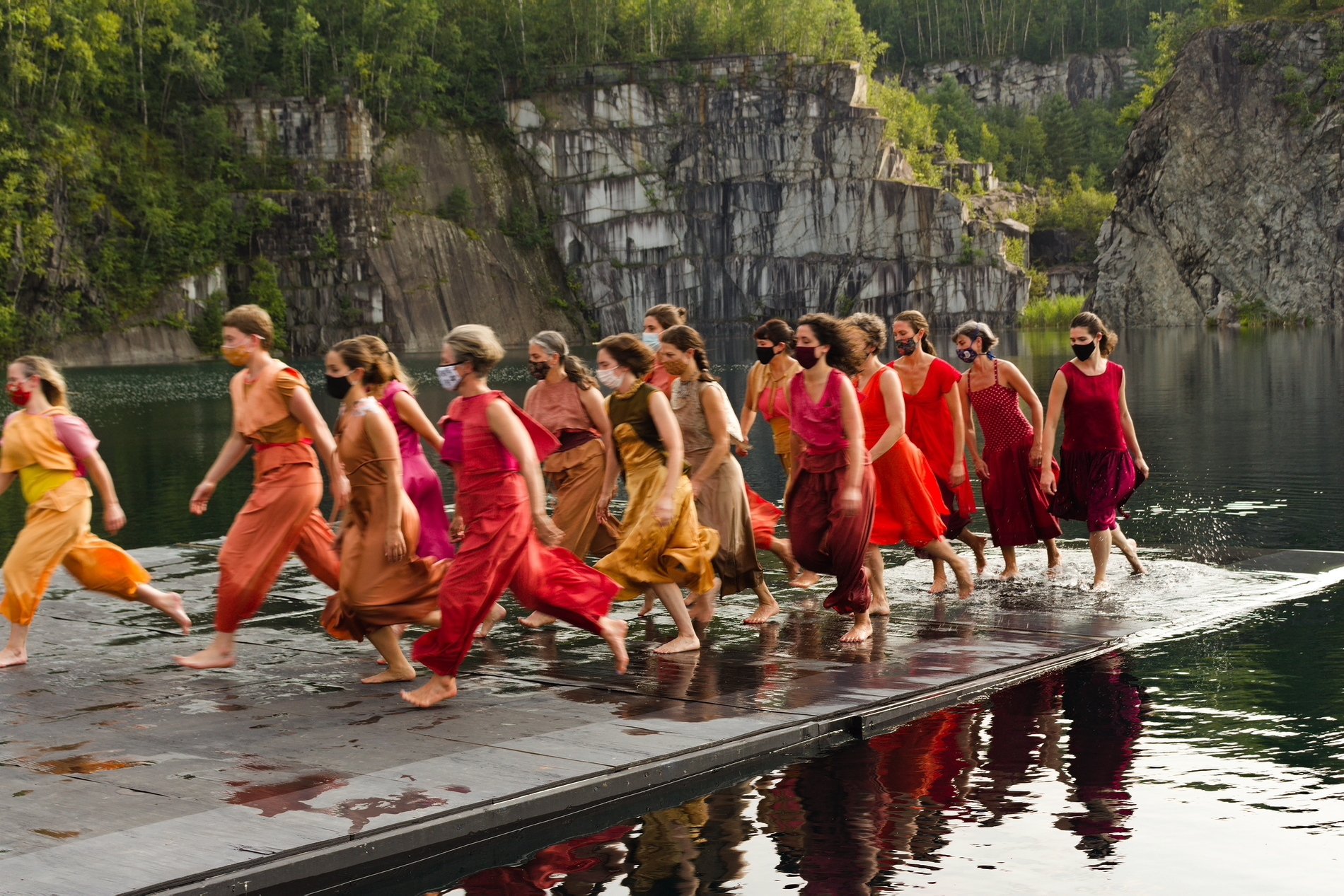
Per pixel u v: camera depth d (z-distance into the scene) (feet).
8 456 22.16
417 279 300.81
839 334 21.86
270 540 20.89
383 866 13.34
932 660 21.07
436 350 299.58
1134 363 135.33
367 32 321.32
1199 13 346.13
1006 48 561.43
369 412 19.21
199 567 31.55
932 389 27.91
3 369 242.99
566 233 331.77
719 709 18.22
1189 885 12.40
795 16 363.97
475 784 15.07
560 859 13.43
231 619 21.07
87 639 23.63
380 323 292.81
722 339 299.99
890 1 570.46
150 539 40.70
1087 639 22.52
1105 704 18.78
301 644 23.16
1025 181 502.79
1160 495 42.45
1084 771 15.81
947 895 12.26
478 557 18.62
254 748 16.63
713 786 15.61
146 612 26.17
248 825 13.82
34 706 18.97
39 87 277.23
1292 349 158.10
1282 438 58.65
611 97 331.36
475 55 334.85
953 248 329.72
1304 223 278.46
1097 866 12.87
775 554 30.07
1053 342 203.41
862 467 21.70
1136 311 296.71
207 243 280.51
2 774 15.65
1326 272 276.21
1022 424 28.25
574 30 344.69
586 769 15.60
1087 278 396.16
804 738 17.34
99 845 13.29
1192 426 66.33
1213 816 14.19
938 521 25.85
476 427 18.69
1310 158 278.26
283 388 20.48
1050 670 20.93
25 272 256.93
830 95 327.88
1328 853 13.12
